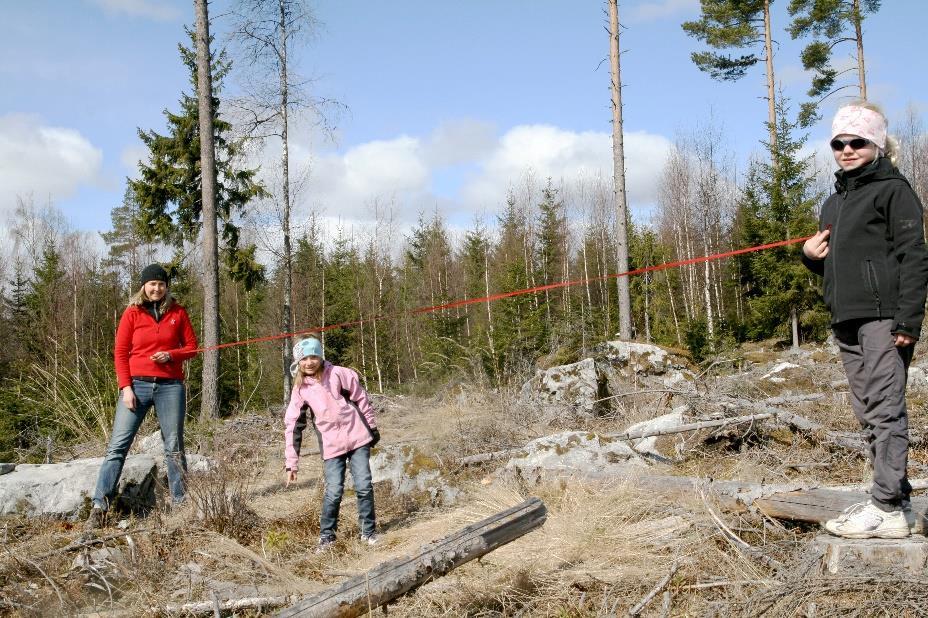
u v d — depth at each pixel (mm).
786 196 22391
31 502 5375
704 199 38000
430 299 37125
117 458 5281
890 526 3160
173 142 20109
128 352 5512
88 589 3807
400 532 4766
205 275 13617
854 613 2797
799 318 22344
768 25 23188
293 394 4906
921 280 2949
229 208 20062
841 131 3145
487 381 10609
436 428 7820
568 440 5773
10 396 10234
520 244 40688
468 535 3238
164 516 5188
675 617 3070
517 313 19484
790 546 3510
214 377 13383
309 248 32062
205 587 3809
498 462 6301
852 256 3137
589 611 3215
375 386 28844
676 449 6008
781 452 5609
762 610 2947
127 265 45344
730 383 7438
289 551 4551
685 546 3656
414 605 3303
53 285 32094
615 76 17969
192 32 19875
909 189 3045
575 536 3828
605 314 19328
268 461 7570
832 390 7500
